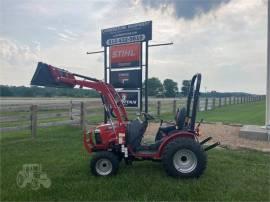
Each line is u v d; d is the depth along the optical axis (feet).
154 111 55.11
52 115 35.42
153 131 32.60
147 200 14.26
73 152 24.22
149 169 19.20
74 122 37.81
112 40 38.88
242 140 28.45
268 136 28.50
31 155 23.25
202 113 63.77
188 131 18.31
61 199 14.56
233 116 56.59
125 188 15.83
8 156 22.95
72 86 19.13
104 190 15.56
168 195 14.84
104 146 18.54
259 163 20.66
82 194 15.11
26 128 31.48
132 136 18.29
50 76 19.13
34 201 14.37
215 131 33.83
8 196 14.89
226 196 14.71
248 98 128.77
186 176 17.17
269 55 30.96
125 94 38.17
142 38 36.45
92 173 18.06
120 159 19.21
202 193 15.07
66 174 18.31
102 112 43.01
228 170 18.93
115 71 38.96
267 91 31.01
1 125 39.06
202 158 17.16
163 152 17.85
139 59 36.88
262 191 15.40
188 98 19.47
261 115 58.85
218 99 85.71
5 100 108.27
